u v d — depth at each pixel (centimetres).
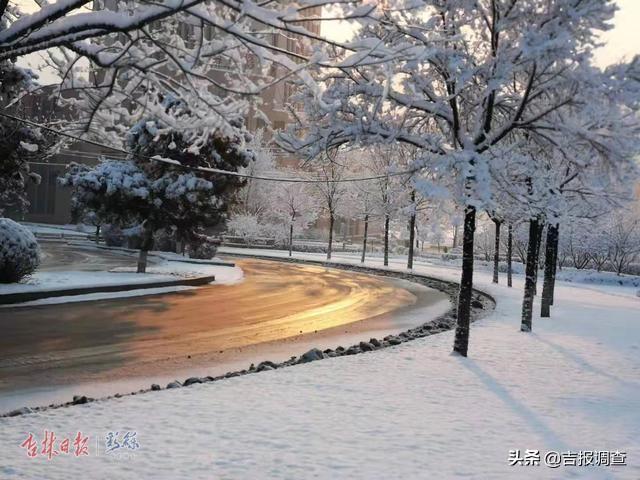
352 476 573
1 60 485
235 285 2883
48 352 1254
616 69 1127
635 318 2106
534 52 1070
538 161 1423
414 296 2794
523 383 1027
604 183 1266
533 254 1681
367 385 967
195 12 450
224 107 570
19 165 2105
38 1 523
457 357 1241
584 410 863
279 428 721
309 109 1314
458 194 1191
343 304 2352
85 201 2834
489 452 663
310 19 459
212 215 3011
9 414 800
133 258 3950
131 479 551
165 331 1572
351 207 5228
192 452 628
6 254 1995
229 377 1064
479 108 1275
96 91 593
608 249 4834
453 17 1203
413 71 1220
